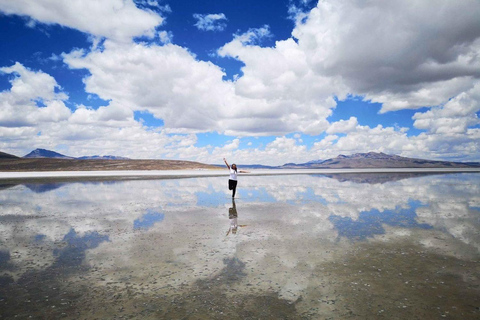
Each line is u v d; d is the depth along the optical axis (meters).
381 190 19.97
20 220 9.91
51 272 5.18
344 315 3.64
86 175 44.19
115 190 20.48
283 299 4.10
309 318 3.57
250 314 3.69
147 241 7.23
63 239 7.46
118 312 3.77
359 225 8.97
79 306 3.93
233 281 4.74
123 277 4.95
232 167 15.67
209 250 6.46
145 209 12.20
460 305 3.88
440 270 5.18
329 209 12.05
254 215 10.76
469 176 40.47
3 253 6.31
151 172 59.38
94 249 6.57
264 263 5.59
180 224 9.23
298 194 17.83
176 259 5.86
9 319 3.58
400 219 9.87
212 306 3.91
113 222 9.56
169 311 3.79
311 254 6.13
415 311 3.73
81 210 11.95
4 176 40.31
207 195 17.50
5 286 4.59
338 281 4.72
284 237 7.56
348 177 39.34
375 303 3.96
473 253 6.15
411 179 33.28
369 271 5.15
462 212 11.17
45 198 15.92
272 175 48.03
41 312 3.77
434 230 8.27
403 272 5.09
